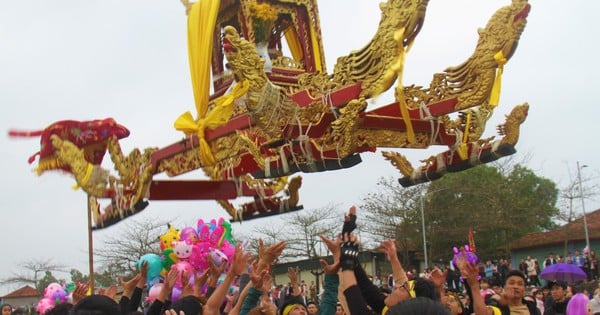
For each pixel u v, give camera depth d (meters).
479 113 12.46
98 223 16.55
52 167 15.73
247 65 10.22
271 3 14.63
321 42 15.05
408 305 3.08
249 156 15.35
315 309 11.27
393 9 10.03
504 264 31.36
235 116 13.33
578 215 46.16
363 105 10.18
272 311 6.94
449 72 11.97
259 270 6.52
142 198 15.16
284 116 10.61
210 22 13.01
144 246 42.34
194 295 6.82
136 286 7.52
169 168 15.22
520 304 7.73
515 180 49.72
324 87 11.12
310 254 46.00
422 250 45.59
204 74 13.03
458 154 12.59
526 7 10.93
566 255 40.03
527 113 11.91
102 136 15.84
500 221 44.38
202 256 15.35
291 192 17.23
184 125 13.51
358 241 5.97
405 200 45.19
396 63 9.92
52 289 14.29
